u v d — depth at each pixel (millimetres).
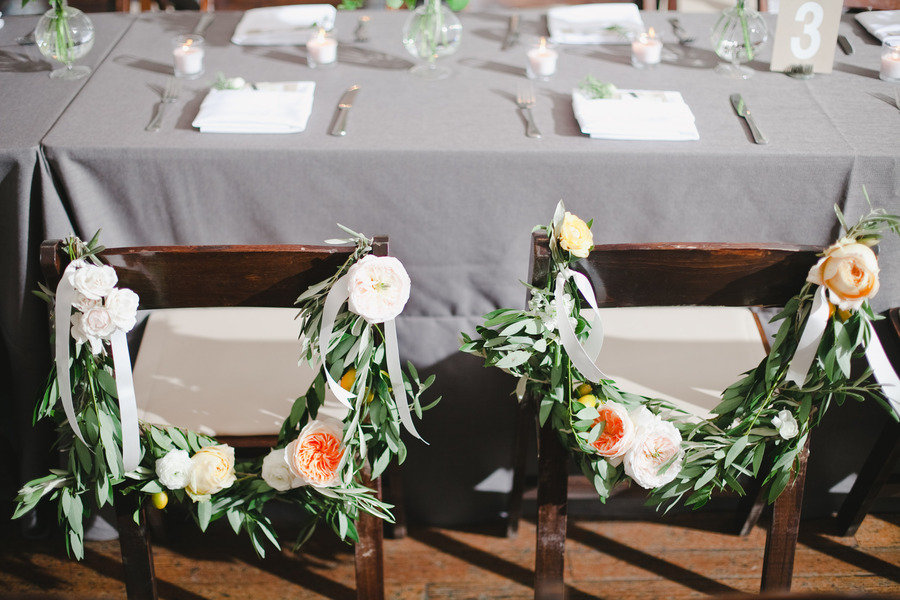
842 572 1722
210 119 1523
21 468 1697
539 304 1198
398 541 1801
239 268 1127
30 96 1652
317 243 1579
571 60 1856
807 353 1143
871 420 1696
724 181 1499
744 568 1739
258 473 1268
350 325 1142
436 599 1679
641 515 1839
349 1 1868
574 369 1243
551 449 1336
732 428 1249
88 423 1191
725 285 1150
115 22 2029
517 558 1765
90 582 1699
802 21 1736
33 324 1577
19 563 1731
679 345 1512
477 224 1545
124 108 1620
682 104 1613
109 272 1080
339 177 1500
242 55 1871
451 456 1759
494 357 1222
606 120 1542
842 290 1062
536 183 1501
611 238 1575
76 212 1513
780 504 1345
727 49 1769
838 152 1473
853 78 1771
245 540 1782
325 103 1657
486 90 1717
